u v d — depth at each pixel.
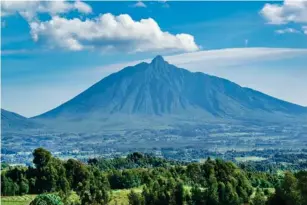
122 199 163.62
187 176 174.62
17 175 193.62
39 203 151.50
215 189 148.88
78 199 163.25
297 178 118.81
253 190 163.00
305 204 112.81
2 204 168.12
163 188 150.38
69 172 196.00
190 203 148.38
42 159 197.25
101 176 187.75
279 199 120.19
